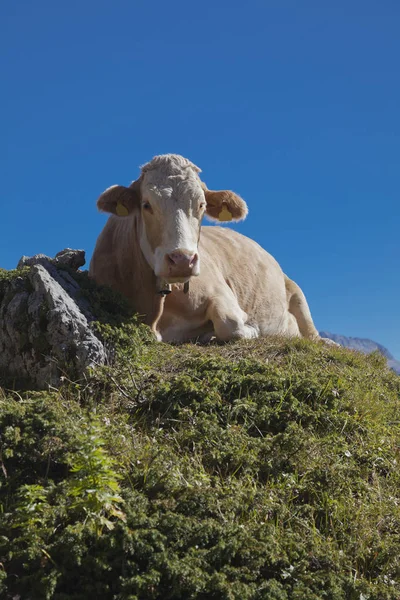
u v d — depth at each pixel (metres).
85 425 3.34
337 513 3.26
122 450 3.31
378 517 3.29
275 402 3.77
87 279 4.32
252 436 3.62
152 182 4.34
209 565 2.92
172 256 4.18
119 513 2.95
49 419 3.32
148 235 4.38
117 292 4.31
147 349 4.09
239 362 4.00
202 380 3.81
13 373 3.95
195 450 3.44
